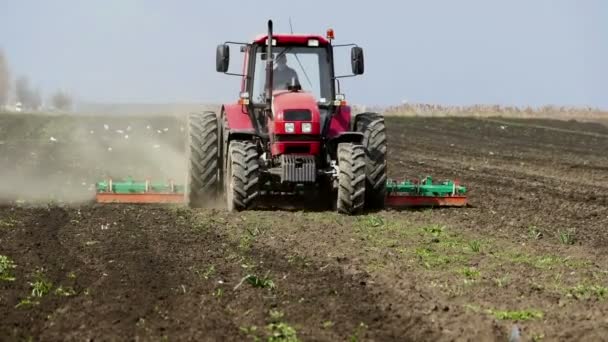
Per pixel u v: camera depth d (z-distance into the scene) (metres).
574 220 38.91
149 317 21.64
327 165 39.81
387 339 20.06
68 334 20.47
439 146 86.00
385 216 37.94
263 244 30.95
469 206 42.56
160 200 41.91
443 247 30.78
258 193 38.31
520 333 20.42
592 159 75.25
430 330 20.70
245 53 41.97
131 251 29.61
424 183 43.09
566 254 30.08
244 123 40.66
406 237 32.59
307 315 21.75
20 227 34.56
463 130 109.25
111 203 41.91
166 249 29.92
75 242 31.34
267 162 39.31
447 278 25.73
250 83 40.72
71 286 24.69
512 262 28.31
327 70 40.78
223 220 36.28
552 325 21.20
